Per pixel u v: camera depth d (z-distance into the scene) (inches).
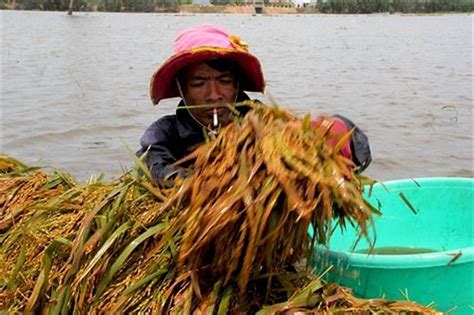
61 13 2458.2
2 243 102.3
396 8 3253.0
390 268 96.6
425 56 695.7
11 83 444.8
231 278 80.3
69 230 94.2
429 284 97.7
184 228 80.6
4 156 127.8
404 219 131.7
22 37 940.6
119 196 90.1
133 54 674.2
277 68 550.0
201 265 80.2
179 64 103.3
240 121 81.4
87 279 85.4
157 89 109.1
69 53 681.6
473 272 98.7
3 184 113.2
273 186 72.4
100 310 84.0
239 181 74.0
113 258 86.5
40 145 262.8
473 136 278.4
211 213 74.0
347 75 503.2
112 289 84.7
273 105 81.3
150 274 83.0
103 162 237.8
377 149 256.8
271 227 73.3
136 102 359.9
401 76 500.7
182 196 79.5
